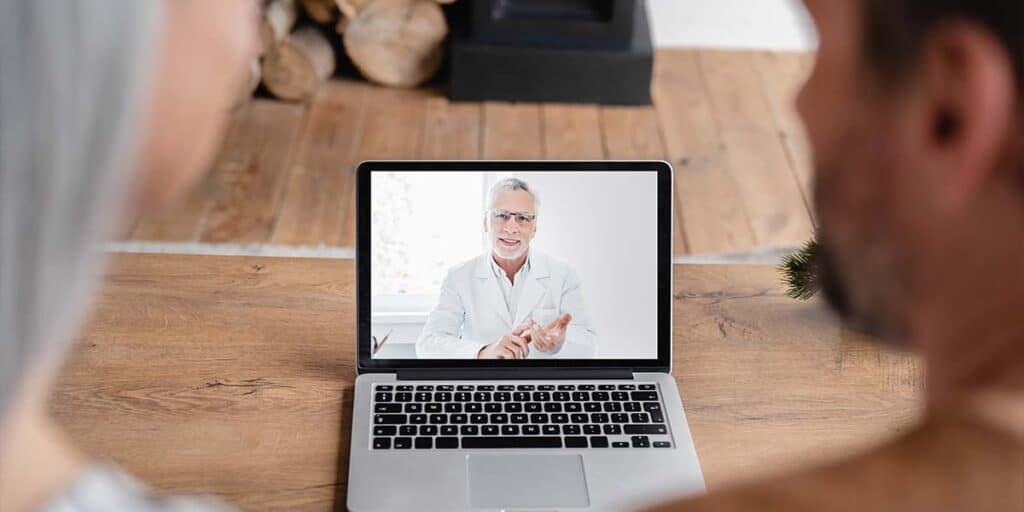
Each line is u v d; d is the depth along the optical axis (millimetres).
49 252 263
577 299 1330
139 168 326
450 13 3590
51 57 250
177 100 323
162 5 300
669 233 1328
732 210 3020
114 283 1457
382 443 1215
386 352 1323
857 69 322
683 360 1364
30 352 271
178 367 1327
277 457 1206
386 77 3512
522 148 3266
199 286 1465
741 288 1499
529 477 1180
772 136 3365
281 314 1426
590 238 1329
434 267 1324
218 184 3018
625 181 1328
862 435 1259
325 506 1148
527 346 1330
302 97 3426
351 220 2934
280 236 2852
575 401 1281
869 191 331
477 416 1256
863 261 346
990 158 300
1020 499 300
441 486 1163
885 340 365
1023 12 281
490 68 3428
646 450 1220
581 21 3412
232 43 335
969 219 313
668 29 3898
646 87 3459
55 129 254
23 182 255
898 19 305
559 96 3467
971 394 317
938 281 328
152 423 1243
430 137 3299
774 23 3865
